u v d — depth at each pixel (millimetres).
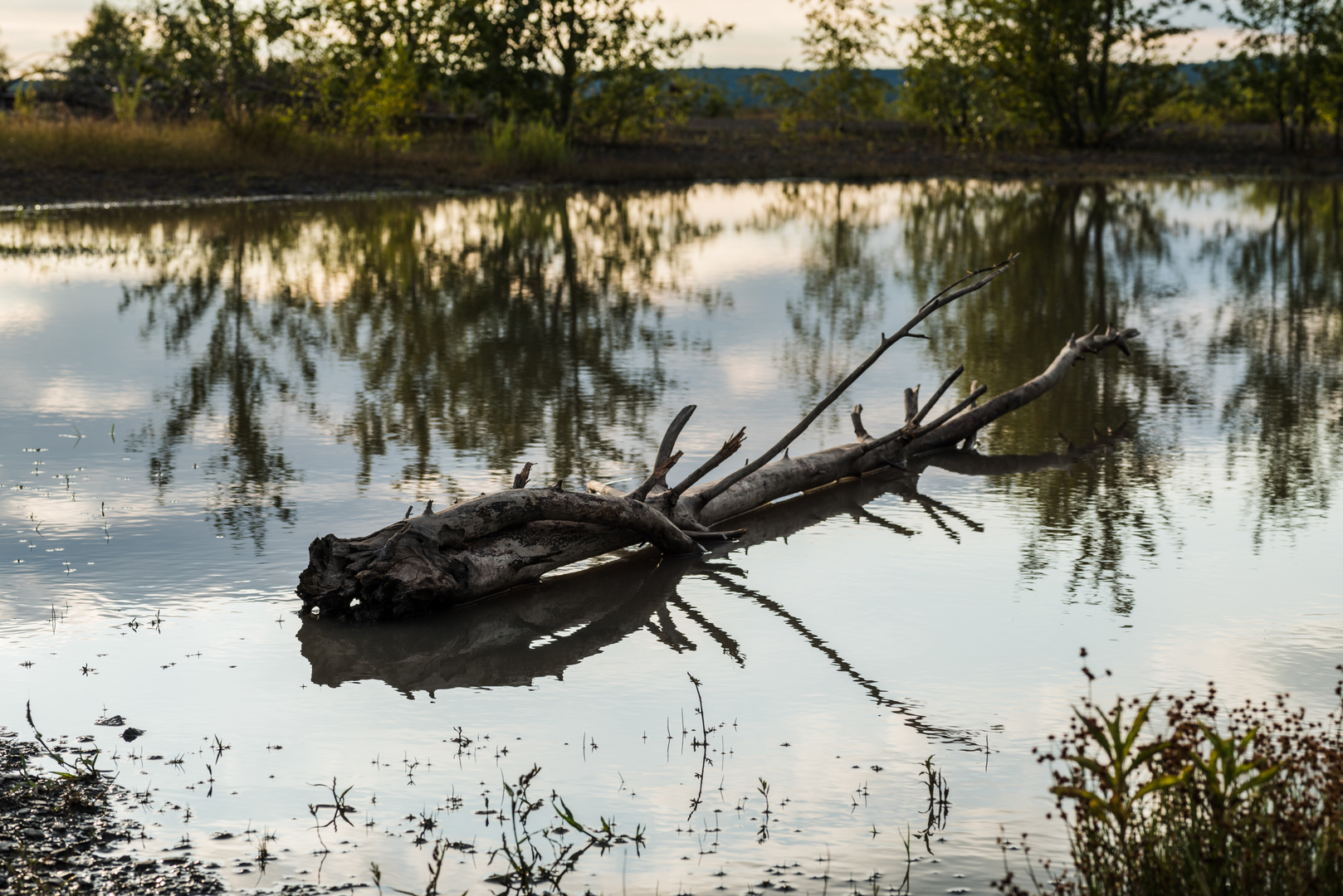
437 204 28047
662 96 43875
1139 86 47062
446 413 10055
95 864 3969
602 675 5547
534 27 40438
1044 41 46656
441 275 17891
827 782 4566
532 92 40031
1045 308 15523
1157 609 6188
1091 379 11703
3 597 6266
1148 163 42406
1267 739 3963
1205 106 55844
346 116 35469
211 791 4457
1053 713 5098
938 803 4398
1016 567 6875
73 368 11586
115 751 4758
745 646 5867
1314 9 44375
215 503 7750
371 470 8445
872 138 50875
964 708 5168
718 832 4223
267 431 9492
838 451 8703
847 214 27406
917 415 9016
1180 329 14188
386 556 6156
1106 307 15609
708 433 9516
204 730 4953
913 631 5992
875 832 4219
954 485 8609
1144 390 11242
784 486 8250
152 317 14281
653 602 6480
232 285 16750
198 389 10844
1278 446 9289
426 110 44594
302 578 6172
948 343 13234
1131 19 46406
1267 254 20672
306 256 19672
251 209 25906
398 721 5078
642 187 34094
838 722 5055
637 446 9102
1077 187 35125
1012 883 3869
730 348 12883
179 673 5488
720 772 4641
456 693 5363
